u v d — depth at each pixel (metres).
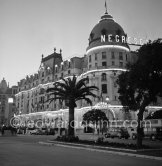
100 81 77.06
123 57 79.69
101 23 84.19
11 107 146.12
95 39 82.50
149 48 22.56
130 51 83.00
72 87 37.25
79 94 37.09
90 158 16.97
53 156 17.81
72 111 36.84
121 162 15.25
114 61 78.38
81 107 79.56
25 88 122.56
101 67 77.56
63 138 34.12
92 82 78.31
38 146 27.20
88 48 82.44
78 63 91.25
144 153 19.09
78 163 14.50
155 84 22.69
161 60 21.88
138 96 25.14
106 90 76.12
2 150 22.03
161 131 40.47
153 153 19.11
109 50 79.00
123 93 25.81
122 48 80.06
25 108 119.31
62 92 37.81
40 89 107.31
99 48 79.81
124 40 81.31
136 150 20.64
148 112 76.44
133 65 23.83
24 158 16.44
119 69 77.06
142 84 22.97
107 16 86.88
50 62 109.06
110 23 83.25
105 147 23.75
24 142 34.09
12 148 24.20
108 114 71.81
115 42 79.38
